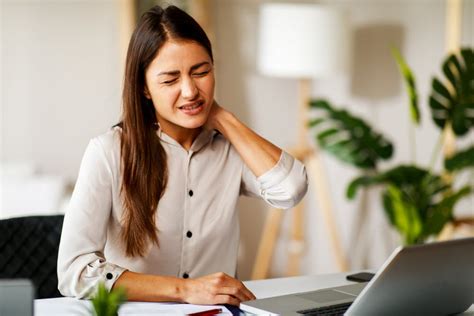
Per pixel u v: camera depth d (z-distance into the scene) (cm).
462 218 404
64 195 413
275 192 196
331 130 392
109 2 440
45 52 436
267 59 417
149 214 189
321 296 172
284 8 408
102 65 442
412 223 375
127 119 188
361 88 464
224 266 203
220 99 461
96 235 183
